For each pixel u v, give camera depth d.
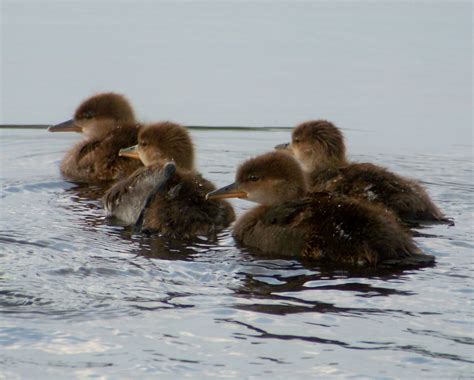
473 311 10.37
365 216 12.44
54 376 8.85
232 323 10.04
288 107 23.00
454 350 9.37
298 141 17.11
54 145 20.67
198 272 11.88
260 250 12.91
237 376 8.87
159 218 13.95
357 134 20.97
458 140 20.52
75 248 12.93
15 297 10.80
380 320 10.12
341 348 9.43
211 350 9.39
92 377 8.84
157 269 11.98
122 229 14.13
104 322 10.07
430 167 18.66
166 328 9.91
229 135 21.14
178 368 9.02
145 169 15.09
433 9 33.56
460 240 13.35
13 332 9.77
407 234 12.84
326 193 13.41
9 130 21.50
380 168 15.53
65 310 10.41
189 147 16.34
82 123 19.64
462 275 11.62
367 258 12.05
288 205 13.21
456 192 16.72
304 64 26.66
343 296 10.85
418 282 11.34
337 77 25.47
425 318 10.16
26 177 17.73
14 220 14.48
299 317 10.20
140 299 10.80
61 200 15.98
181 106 22.83
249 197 14.11
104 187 17.05
